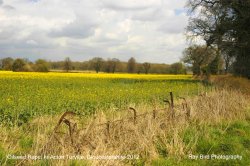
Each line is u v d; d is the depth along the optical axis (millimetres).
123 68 104688
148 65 106375
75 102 17594
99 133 8164
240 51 41406
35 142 7543
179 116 10852
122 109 13906
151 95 22734
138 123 9359
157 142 9016
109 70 103625
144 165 7758
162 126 9930
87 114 14773
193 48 52125
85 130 7883
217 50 45188
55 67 99750
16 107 14492
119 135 8453
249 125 12328
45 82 35281
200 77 58875
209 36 45250
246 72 42000
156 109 11148
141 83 40625
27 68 73438
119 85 35094
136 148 8289
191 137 9445
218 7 42375
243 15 39938
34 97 18891
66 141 7250
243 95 18406
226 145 9492
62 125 9906
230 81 38500
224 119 12500
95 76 56938
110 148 7730
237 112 13586
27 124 9656
